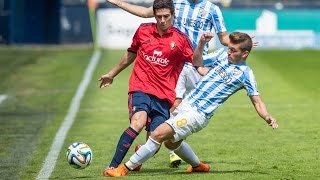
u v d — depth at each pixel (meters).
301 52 70.19
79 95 43.62
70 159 20.80
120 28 73.69
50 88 47.34
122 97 42.59
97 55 66.94
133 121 21.23
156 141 20.89
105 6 77.44
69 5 78.25
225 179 21.02
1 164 24.11
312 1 84.94
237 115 35.62
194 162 22.00
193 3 24.84
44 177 21.75
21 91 46.25
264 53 69.31
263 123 33.06
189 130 20.83
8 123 33.84
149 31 21.81
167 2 21.39
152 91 21.53
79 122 33.84
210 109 20.86
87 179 21.14
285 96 43.12
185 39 21.78
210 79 21.00
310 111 37.12
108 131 31.20
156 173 21.98
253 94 20.66
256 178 21.17
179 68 21.88
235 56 20.84
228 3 75.62
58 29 78.69
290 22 73.94
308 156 24.98
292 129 31.25
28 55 68.31
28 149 26.98
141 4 72.75
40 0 78.25
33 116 36.03
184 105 21.06
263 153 25.67
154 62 21.62
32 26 78.94
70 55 67.56
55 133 30.70
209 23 24.86
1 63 62.38
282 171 22.33
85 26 78.19
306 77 52.44
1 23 78.69
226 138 29.02
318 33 74.19
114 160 21.34
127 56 22.30
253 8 75.75
